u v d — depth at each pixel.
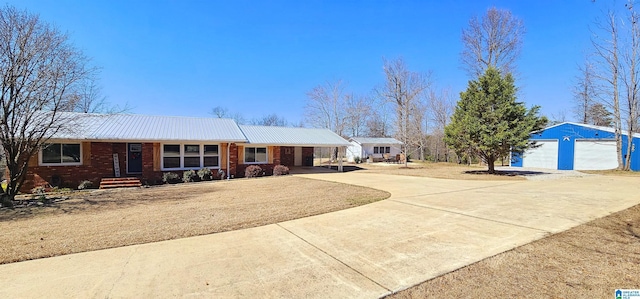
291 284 3.21
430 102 35.66
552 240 4.50
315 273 3.49
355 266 3.69
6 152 9.15
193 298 2.93
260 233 5.17
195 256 4.08
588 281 3.15
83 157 13.26
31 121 9.78
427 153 37.56
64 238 4.93
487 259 3.81
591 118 30.80
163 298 2.93
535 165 23.47
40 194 10.34
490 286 3.09
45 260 3.95
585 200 7.84
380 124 45.78
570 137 21.52
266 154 18.42
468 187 10.87
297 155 24.61
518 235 4.80
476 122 15.75
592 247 4.17
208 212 6.95
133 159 15.05
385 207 7.20
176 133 15.30
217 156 16.08
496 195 8.84
